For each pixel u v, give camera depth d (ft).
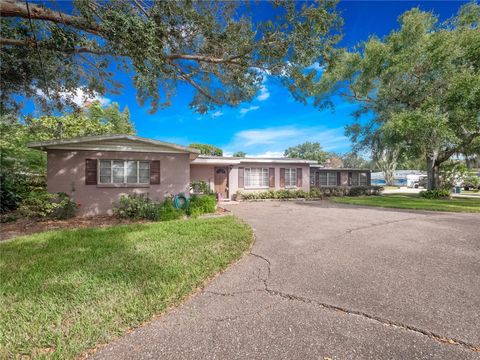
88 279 11.21
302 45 19.61
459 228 22.58
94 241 17.88
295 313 8.59
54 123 49.34
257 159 55.06
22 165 36.55
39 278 11.38
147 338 7.34
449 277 11.53
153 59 17.26
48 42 18.65
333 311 8.69
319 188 67.51
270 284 10.95
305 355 6.56
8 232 21.99
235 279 11.55
